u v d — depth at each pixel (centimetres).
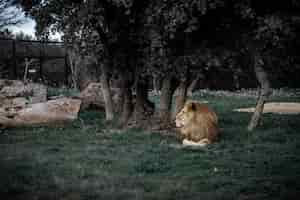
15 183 622
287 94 2812
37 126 1249
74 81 2495
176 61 1104
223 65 1186
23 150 906
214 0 1019
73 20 1128
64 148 942
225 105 2122
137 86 1259
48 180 652
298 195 595
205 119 1020
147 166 758
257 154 887
